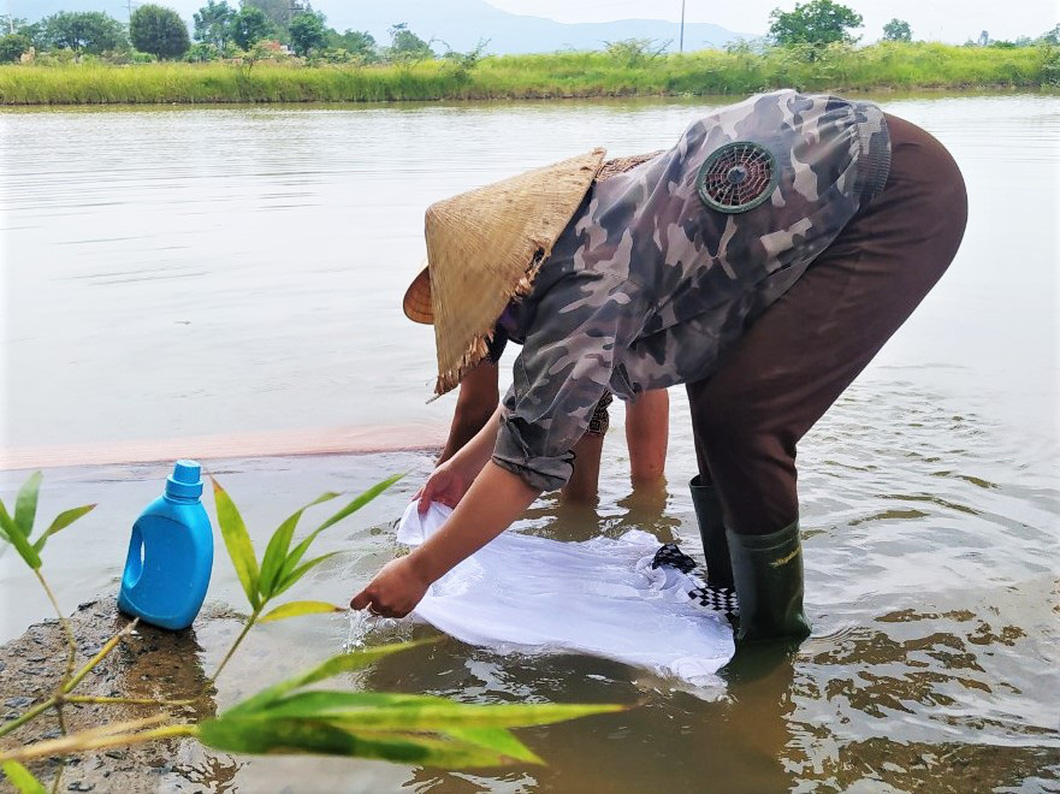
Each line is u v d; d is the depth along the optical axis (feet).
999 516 8.85
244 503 9.24
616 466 10.27
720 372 6.56
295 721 2.83
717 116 6.60
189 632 7.09
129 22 171.12
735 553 6.86
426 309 8.12
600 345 6.21
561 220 6.40
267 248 19.83
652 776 5.69
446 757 2.88
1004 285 16.99
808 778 5.67
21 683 6.39
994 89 77.61
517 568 7.93
